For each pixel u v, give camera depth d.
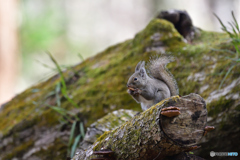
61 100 10.52
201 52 9.55
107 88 10.12
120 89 9.99
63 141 9.80
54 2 39.28
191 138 4.56
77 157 5.77
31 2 37.94
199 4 38.22
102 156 5.12
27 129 10.27
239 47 8.99
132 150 4.88
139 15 40.75
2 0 20.50
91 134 7.65
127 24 40.72
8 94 20.97
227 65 8.71
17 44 22.16
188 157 5.15
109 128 7.58
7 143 10.30
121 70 10.34
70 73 11.33
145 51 10.26
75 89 10.70
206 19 37.34
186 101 4.59
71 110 10.09
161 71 7.36
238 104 7.81
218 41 10.14
